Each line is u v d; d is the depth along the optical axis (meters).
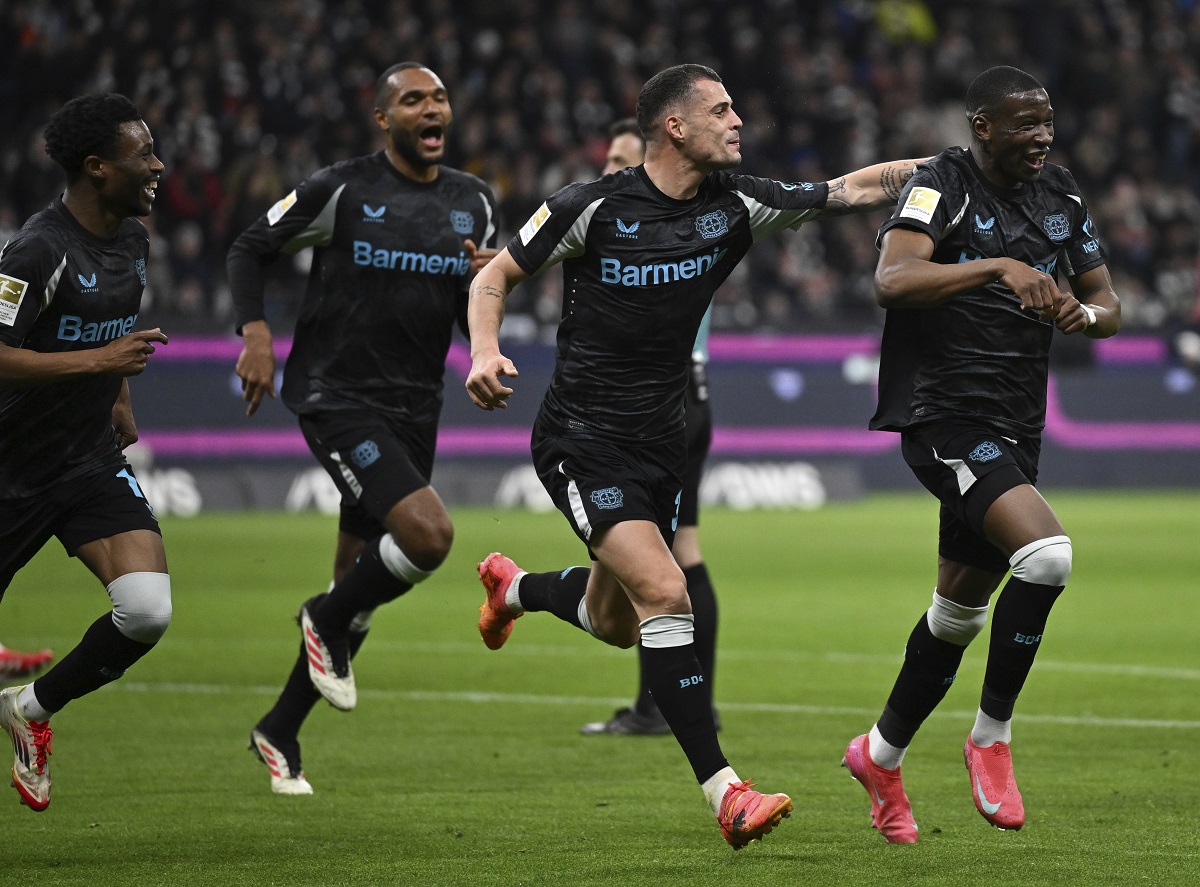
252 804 17.52
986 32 87.50
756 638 31.34
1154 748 20.73
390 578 18.70
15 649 28.88
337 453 19.81
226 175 62.88
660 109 15.30
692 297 15.60
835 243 75.12
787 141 75.62
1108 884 13.69
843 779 18.97
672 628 14.83
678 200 15.46
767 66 77.56
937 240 15.44
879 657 29.12
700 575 22.17
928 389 15.77
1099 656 29.05
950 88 85.12
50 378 14.48
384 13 74.44
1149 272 79.81
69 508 15.78
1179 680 26.44
